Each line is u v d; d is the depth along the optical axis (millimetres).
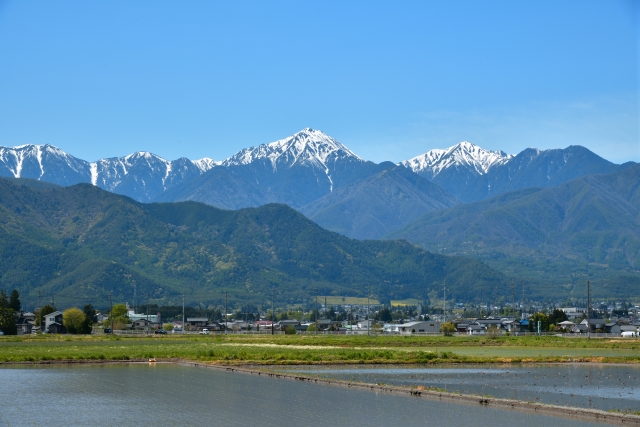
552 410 60438
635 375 90812
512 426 53500
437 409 61031
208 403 64062
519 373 93000
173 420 55875
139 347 138375
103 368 96500
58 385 76625
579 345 157875
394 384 78688
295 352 121000
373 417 57156
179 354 116750
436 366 103312
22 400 65875
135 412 59438
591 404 65500
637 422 55156
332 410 60469
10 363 103250
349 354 115750
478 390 74875
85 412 59344
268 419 56406
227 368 95938
